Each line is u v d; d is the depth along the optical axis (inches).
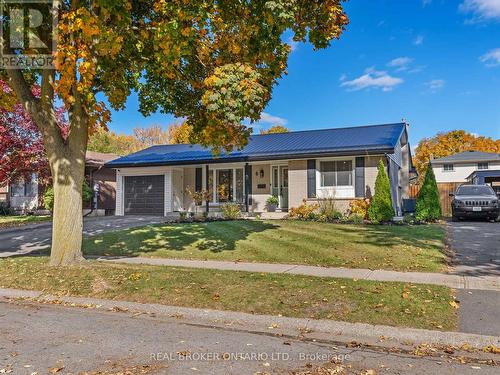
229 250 463.8
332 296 257.9
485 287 285.0
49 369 159.9
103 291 292.2
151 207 933.2
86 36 295.3
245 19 339.0
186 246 492.1
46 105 363.9
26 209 1025.5
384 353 184.2
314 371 159.6
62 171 366.6
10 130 772.0
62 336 206.1
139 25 365.7
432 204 717.9
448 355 182.2
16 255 471.5
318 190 749.3
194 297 269.9
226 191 888.9
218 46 368.2
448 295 258.8
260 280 302.4
